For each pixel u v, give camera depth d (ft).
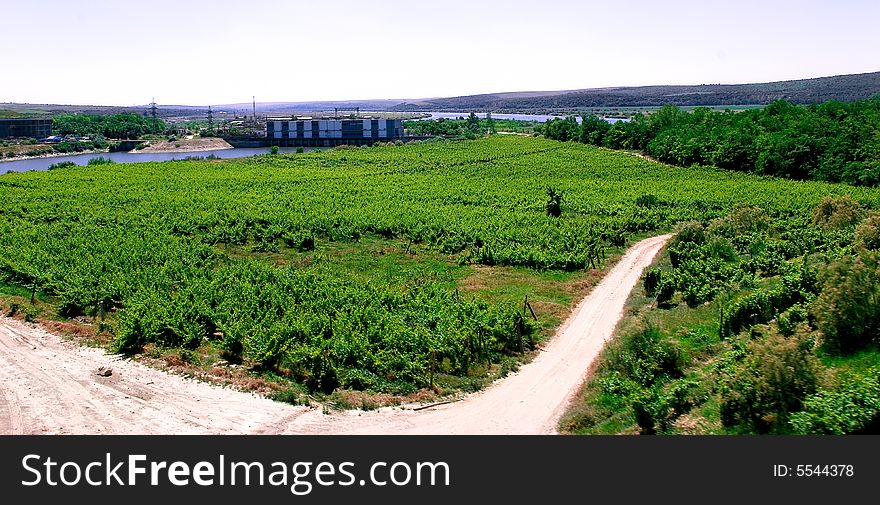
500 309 122.93
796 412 71.56
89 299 130.62
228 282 145.07
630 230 232.94
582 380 97.81
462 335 107.14
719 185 338.54
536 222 236.43
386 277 166.30
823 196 291.79
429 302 130.21
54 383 95.14
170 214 242.58
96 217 235.40
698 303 132.67
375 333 110.32
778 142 382.42
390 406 88.99
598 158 481.05
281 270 160.35
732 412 75.82
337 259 186.80
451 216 243.60
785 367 74.69
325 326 115.14
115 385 94.73
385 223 225.35
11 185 326.44
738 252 182.09
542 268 175.22
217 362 104.88
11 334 116.78
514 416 85.51
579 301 144.56
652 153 487.61
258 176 369.50
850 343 89.20
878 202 267.59
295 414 86.22
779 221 224.12
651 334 104.17
